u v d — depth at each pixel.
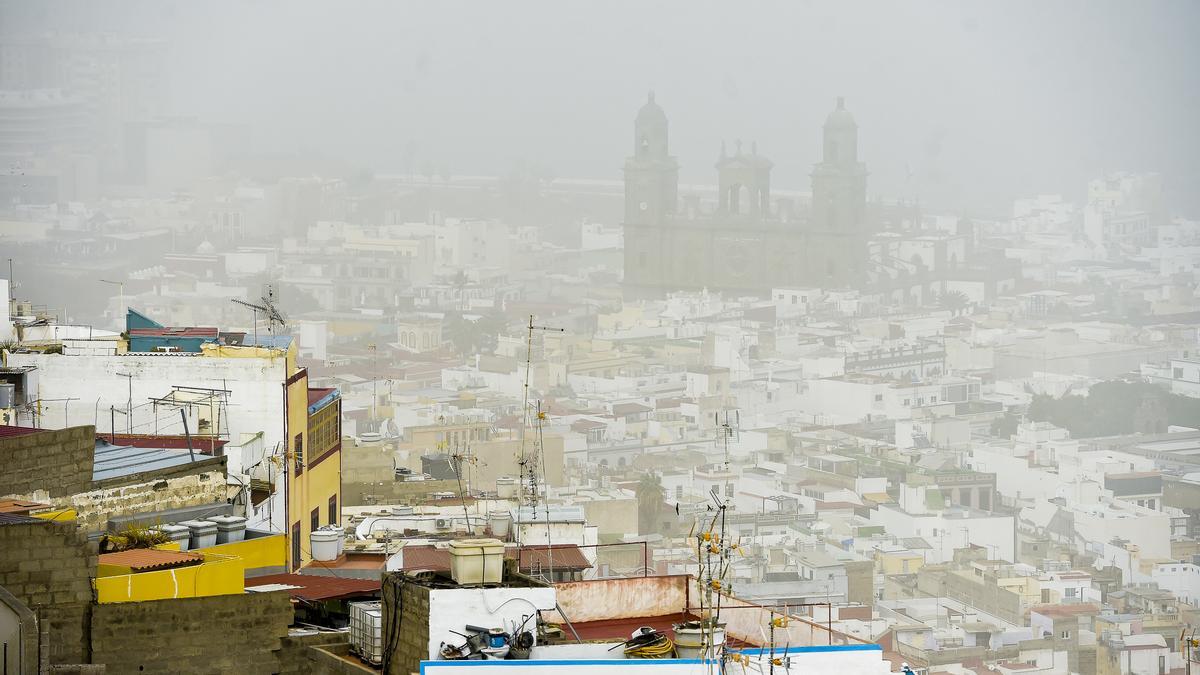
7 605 38.31
